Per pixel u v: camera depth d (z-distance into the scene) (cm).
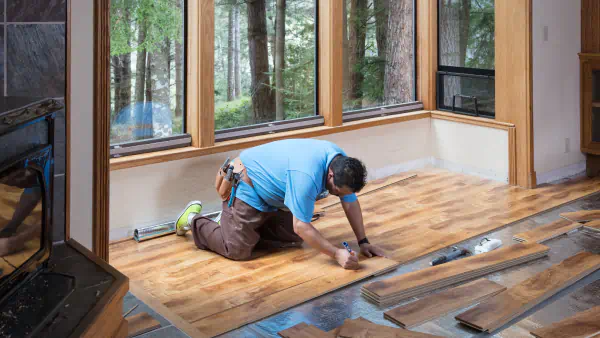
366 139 536
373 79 553
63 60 271
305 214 346
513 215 448
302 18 493
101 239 298
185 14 425
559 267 343
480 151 550
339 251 352
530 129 511
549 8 520
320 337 277
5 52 262
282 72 488
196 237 393
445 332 284
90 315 204
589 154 563
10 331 189
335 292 329
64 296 214
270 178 357
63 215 276
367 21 540
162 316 298
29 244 218
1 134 190
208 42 424
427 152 582
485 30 540
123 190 404
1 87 264
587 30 552
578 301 311
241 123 470
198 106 429
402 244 394
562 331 274
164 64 423
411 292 321
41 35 266
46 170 225
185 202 435
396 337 272
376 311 307
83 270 238
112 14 394
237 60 459
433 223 434
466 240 402
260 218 369
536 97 517
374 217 448
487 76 539
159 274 353
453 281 335
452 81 569
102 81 287
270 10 471
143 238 405
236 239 368
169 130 434
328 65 501
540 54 516
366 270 351
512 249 371
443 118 573
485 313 291
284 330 284
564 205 473
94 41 282
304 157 346
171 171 424
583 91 556
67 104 274
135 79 411
